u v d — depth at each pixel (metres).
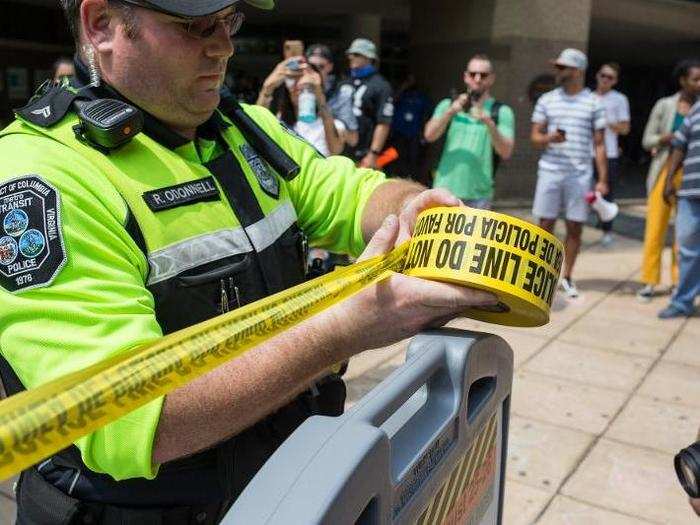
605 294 5.53
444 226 0.97
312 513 0.58
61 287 0.86
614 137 7.09
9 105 9.25
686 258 4.83
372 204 1.42
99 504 1.06
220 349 0.71
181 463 1.07
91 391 0.60
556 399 3.57
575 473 2.91
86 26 1.06
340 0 10.38
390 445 0.75
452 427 0.92
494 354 1.04
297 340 0.90
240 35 15.15
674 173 4.91
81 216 0.93
